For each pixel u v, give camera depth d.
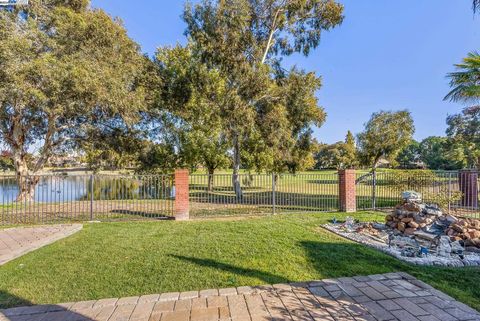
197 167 19.58
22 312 3.14
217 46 14.23
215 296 3.45
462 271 4.17
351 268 4.30
